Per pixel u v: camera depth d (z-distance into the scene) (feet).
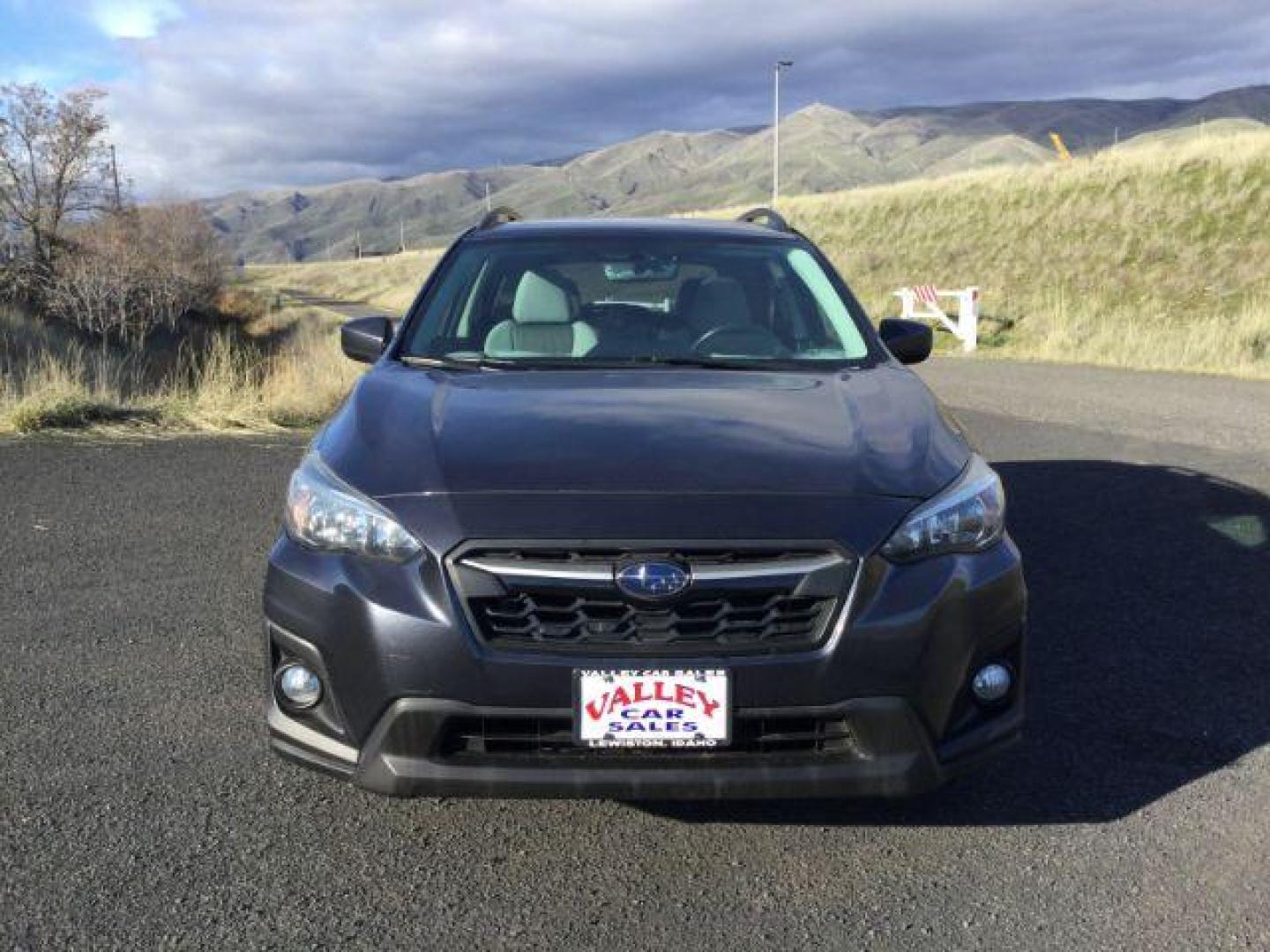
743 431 10.05
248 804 10.32
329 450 10.35
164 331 113.60
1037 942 8.35
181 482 23.71
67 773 10.84
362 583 8.99
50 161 113.29
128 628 14.92
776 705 8.66
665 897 8.94
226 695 12.76
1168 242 85.46
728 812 10.32
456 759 8.82
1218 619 15.67
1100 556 18.85
